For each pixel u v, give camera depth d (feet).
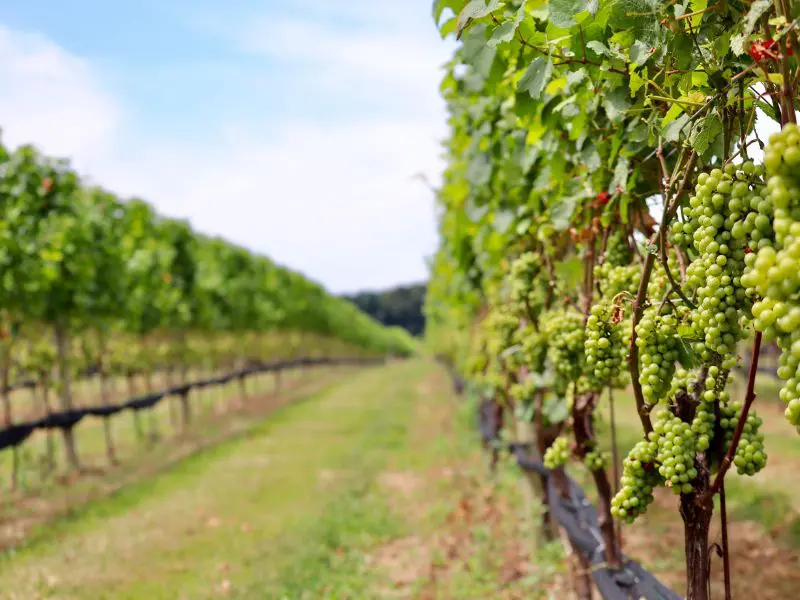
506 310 17.62
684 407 6.98
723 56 6.13
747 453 6.45
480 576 19.01
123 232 49.49
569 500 15.35
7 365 35.50
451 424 48.55
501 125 14.82
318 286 132.26
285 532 24.25
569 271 12.16
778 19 4.81
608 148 9.53
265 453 41.22
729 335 5.67
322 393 84.23
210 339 68.69
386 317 406.21
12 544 24.00
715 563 18.19
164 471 36.14
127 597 18.93
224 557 22.09
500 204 16.57
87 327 42.57
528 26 7.90
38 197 35.81
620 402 45.37
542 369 13.10
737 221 5.39
